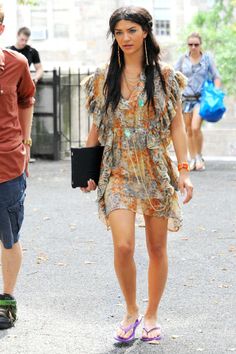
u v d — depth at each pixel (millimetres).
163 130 10742
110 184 10742
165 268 11047
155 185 10750
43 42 57812
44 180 25688
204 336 11062
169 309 12242
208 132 62250
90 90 10750
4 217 11320
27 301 12719
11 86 11180
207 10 59344
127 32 10430
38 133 31547
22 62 11297
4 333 11242
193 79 26906
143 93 10555
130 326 10836
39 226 18406
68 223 18703
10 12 55031
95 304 12547
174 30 59500
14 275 11555
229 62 53844
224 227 18203
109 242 16750
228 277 14023
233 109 61969
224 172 27203
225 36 54000
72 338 11023
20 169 11320
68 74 32062
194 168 27734
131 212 10617
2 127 11172
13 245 11492
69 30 57812
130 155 10688
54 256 15602
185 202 10852
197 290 13219
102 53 58594
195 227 18188
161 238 10953
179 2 59500
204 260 15211
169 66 10664
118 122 10656
